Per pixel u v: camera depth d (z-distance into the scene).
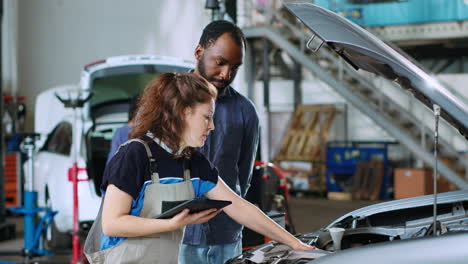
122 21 11.25
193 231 2.49
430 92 1.99
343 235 2.44
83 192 5.22
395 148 10.40
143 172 1.85
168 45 10.88
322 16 2.19
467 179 8.77
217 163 2.55
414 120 9.30
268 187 4.91
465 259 1.61
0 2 7.16
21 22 11.44
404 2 9.91
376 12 10.08
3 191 6.99
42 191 5.72
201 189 2.01
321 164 10.32
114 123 6.00
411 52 10.23
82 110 5.36
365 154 9.95
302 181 10.40
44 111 5.86
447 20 9.72
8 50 10.55
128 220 1.80
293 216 8.21
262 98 11.59
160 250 1.88
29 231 5.51
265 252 2.16
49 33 11.42
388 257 1.64
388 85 10.33
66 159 5.41
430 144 9.49
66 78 11.39
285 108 11.40
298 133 10.76
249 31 10.65
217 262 2.57
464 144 9.65
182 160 1.92
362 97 9.79
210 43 2.48
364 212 2.52
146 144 1.86
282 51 11.37
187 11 10.60
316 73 9.78
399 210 2.56
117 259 1.87
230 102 2.60
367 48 2.09
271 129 11.28
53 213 5.42
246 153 2.69
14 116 9.40
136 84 5.78
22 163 8.35
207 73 2.51
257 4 11.07
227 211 2.11
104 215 1.82
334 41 2.14
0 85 7.13
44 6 11.43
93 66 5.23
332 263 1.68
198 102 1.86
